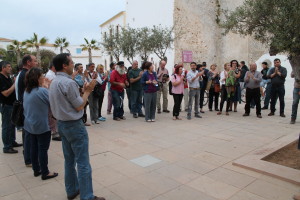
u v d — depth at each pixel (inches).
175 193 135.9
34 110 141.6
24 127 159.9
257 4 155.3
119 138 238.4
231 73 339.6
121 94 318.3
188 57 716.0
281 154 192.2
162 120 316.2
